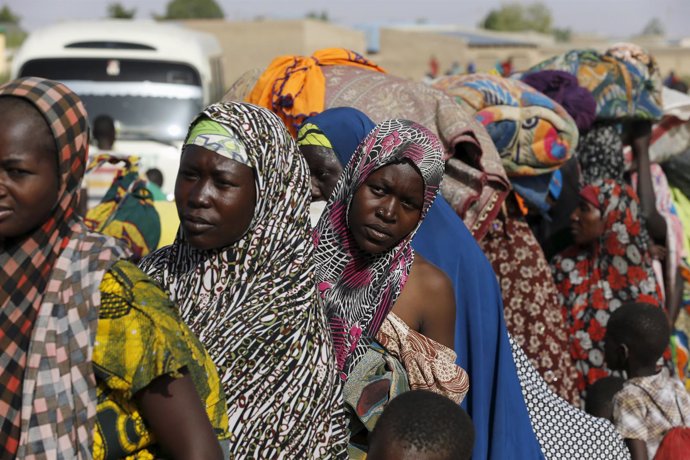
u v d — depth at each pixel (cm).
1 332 262
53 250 268
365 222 374
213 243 319
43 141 262
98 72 1466
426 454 317
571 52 732
